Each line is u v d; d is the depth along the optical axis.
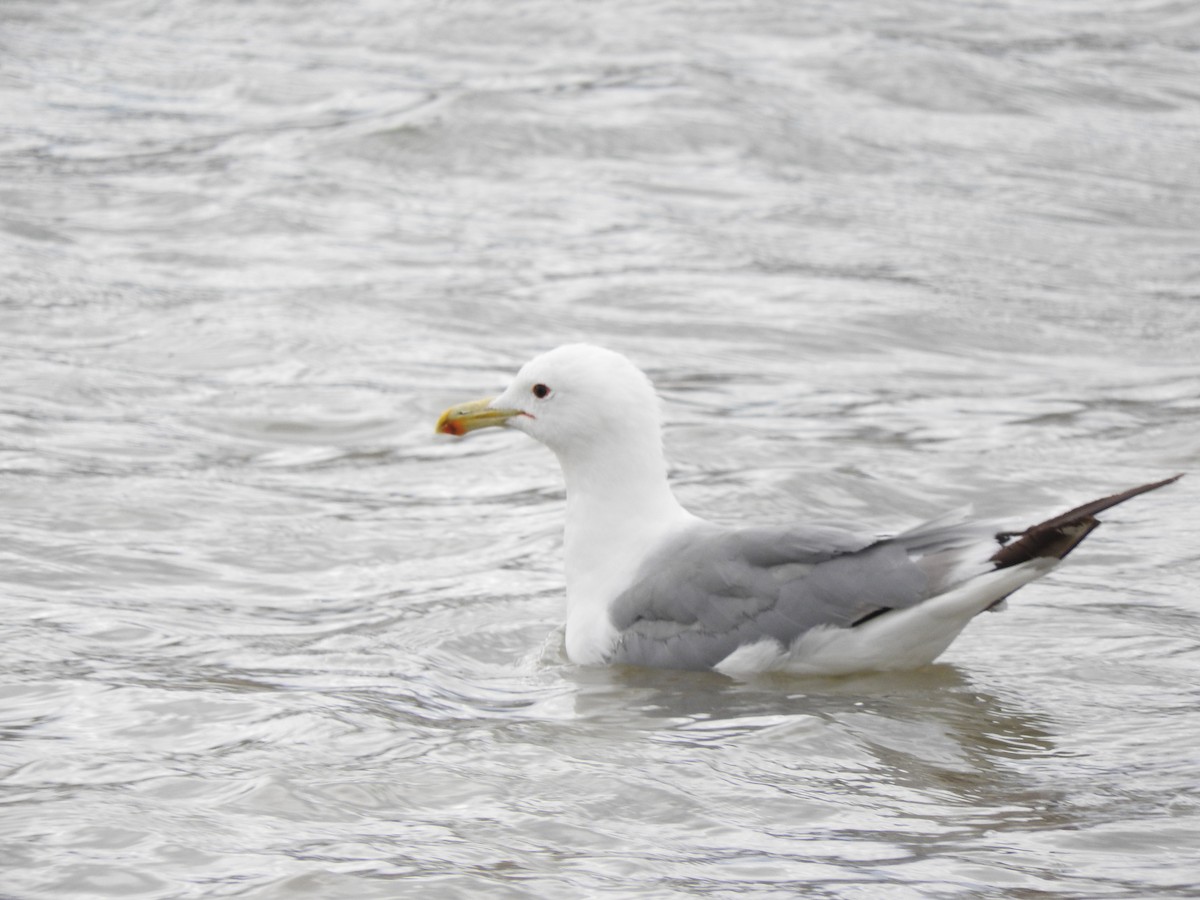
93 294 19.16
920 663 9.87
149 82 30.52
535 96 28.53
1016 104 29.64
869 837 7.45
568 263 21.28
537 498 13.63
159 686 9.45
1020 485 13.88
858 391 16.97
